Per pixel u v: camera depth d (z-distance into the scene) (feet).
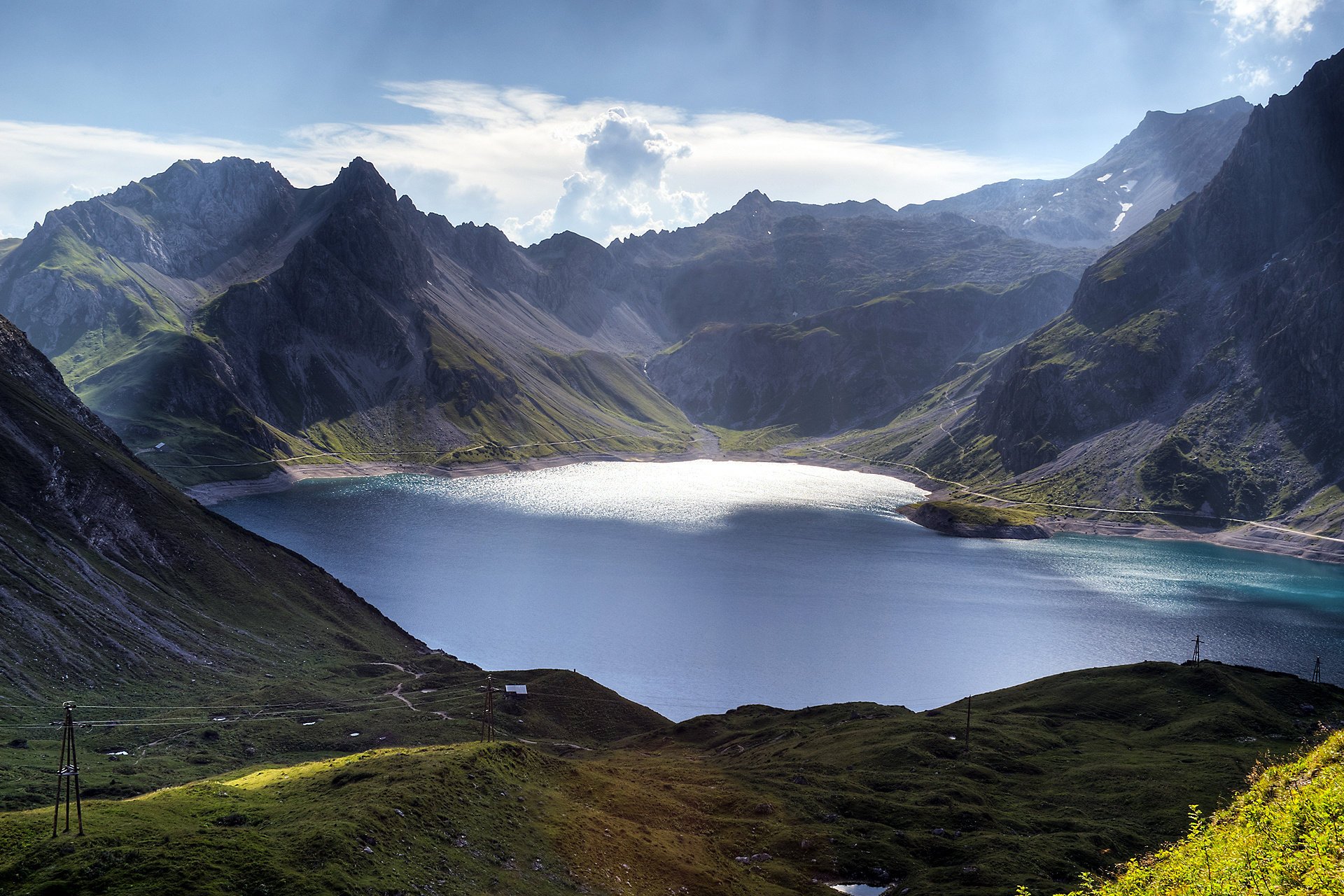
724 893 248.32
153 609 541.75
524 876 219.82
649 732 505.66
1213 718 419.95
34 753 349.82
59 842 190.60
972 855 292.20
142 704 439.63
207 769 363.76
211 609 583.99
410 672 574.56
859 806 332.19
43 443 597.52
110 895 173.27
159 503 653.30
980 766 375.45
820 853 292.81
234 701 463.83
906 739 406.21
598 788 300.81
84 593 509.35
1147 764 370.12
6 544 498.69
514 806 254.68
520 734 472.44
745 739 464.24
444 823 228.63
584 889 222.48
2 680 411.13
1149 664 497.87
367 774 253.65
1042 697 480.23
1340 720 424.46
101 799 298.56
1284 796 154.30
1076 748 404.98
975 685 637.30
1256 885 119.14
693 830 294.66
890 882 281.13
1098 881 266.98
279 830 209.56
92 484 602.44
